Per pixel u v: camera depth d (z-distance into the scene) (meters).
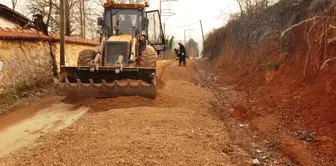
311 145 5.88
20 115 8.43
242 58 14.81
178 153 5.18
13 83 10.49
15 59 10.74
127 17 11.64
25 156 5.40
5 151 5.96
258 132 6.91
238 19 17.20
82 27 23.59
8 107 9.32
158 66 20.38
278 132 6.69
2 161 5.30
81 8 23.50
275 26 11.45
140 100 8.80
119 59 9.74
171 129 6.30
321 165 5.15
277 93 8.98
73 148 5.42
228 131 6.98
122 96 9.03
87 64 10.14
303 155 5.49
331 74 7.30
